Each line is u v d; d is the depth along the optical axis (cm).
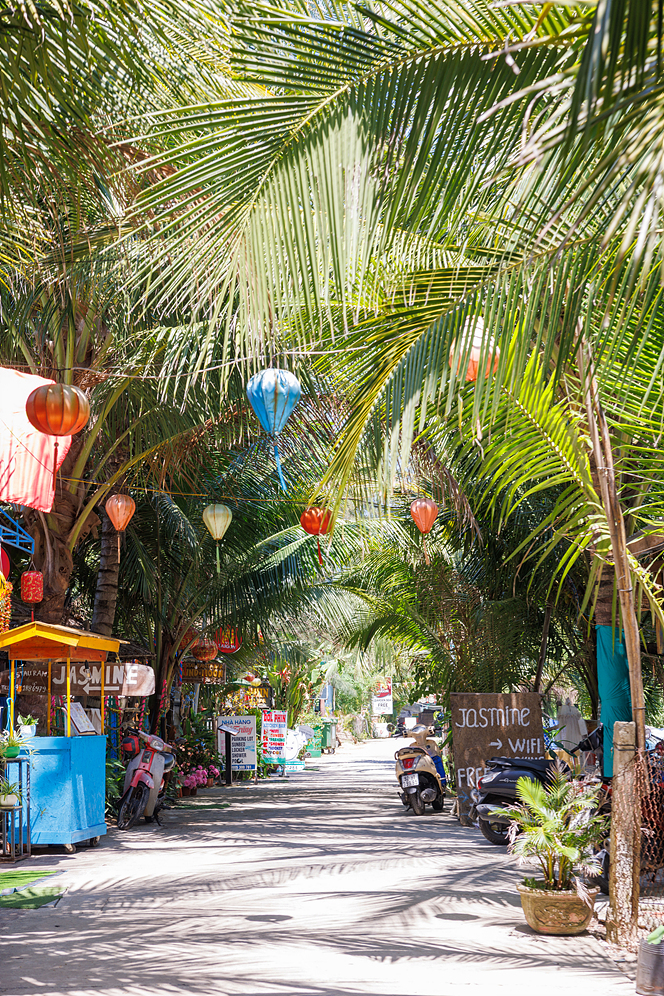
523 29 383
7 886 820
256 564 1761
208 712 2364
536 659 1598
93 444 1322
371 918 691
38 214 577
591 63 219
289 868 920
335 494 616
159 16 458
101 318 1059
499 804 1077
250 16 405
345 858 983
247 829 1270
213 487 1600
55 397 713
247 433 1329
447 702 1530
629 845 619
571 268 439
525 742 1303
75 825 1038
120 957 578
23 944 613
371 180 397
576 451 602
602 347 461
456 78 386
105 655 1164
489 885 822
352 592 1723
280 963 563
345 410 662
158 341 1030
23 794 1004
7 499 946
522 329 457
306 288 405
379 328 528
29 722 1079
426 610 1469
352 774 2714
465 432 596
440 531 1491
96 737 1122
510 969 553
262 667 3066
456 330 484
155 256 438
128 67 470
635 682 627
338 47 389
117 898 767
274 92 450
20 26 448
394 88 391
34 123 482
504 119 383
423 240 505
